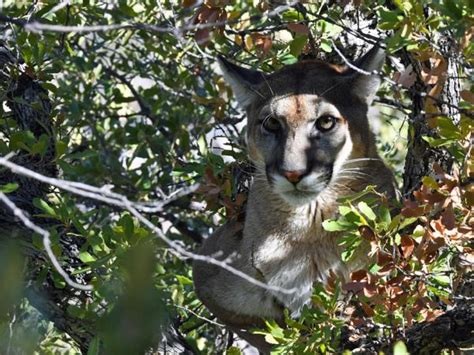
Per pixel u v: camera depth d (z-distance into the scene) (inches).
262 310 452.8
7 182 453.4
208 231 575.5
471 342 381.4
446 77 390.9
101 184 548.4
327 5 489.4
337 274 440.1
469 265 383.6
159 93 583.2
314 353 386.0
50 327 489.1
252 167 490.0
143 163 557.6
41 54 472.1
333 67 470.3
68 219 416.5
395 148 574.6
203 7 422.9
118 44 573.9
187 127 563.2
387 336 393.1
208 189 468.8
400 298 378.6
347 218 381.7
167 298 450.9
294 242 446.3
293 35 489.4
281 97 451.5
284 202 445.1
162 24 521.7
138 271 278.1
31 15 474.0
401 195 454.9
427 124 417.7
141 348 276.7
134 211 316.2
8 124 462.9
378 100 470.0
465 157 378.0
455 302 394.3
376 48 454.3
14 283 282.7
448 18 386.0
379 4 450.0
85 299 434.3
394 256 378.0
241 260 453.7
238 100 478.0
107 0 579.8
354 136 454.9
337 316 402.9
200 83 614.2
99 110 585.3
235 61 540.7
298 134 445.7
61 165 430.0
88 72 582.6
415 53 402.9
